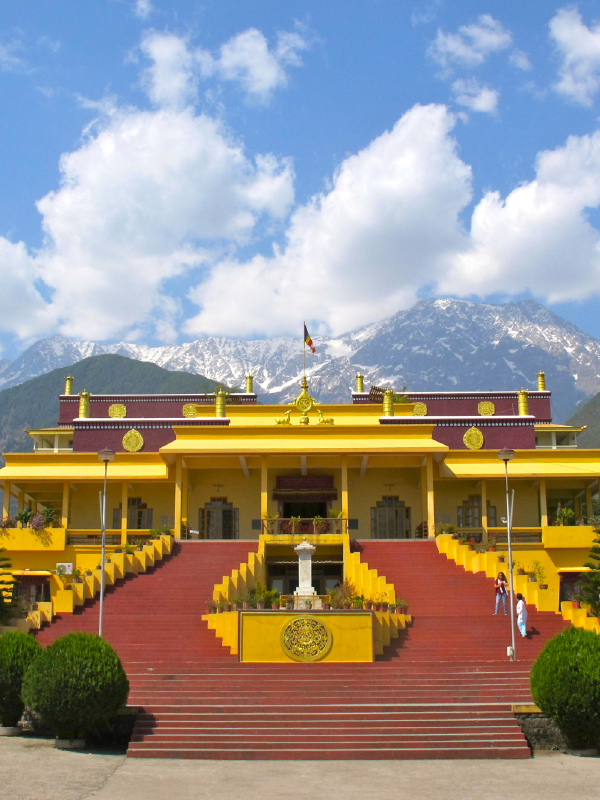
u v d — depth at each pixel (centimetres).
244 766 2327
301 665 2964
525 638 3278
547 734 2591
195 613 3519
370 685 2803
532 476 4781
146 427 5488
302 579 3531
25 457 4831
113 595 3706
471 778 2205
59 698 2394
